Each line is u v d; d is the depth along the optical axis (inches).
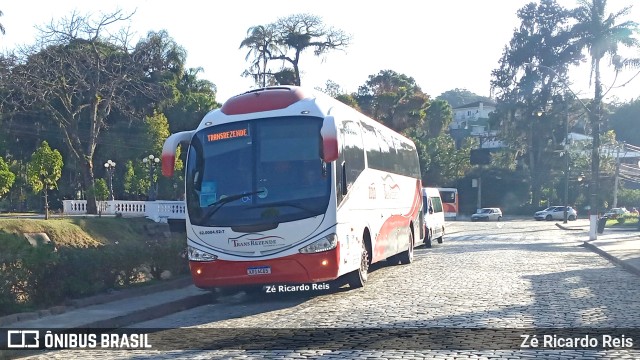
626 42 1696.6
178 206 1546.5
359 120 638.5
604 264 859.4
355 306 508.4
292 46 2169.0
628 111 4443.9
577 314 453.4
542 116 2827.3
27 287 516.1
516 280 666.2
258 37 2150.6
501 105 2906.0
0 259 486.0
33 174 1318.9
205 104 2401.6
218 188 527.8
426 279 684.1
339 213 530.3
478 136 4212.6
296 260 510.6
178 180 2191.2
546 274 728.3
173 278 708.0
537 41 2792.8
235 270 515.8
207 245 522.6
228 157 532.7
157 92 1861.5
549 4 2807.6
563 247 1220.5
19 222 1096.2
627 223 2074.3
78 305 538.0
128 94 2023.9
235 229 517.0
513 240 1441.9
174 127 2372.0
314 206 515.5
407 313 463.5
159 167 2149.4
